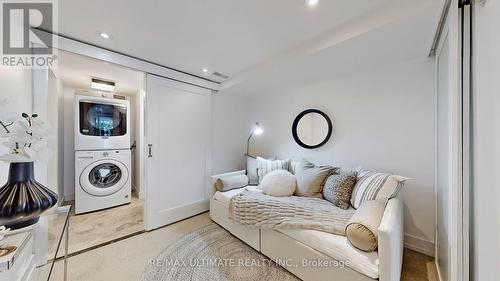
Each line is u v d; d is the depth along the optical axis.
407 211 2.02
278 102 3.23
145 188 2.39
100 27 1.61
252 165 2.93
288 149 3.10
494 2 0.94
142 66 2.26
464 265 1.12
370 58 1.96
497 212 0.92
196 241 2.15
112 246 2.04
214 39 1.82
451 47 1.17
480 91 1.04
